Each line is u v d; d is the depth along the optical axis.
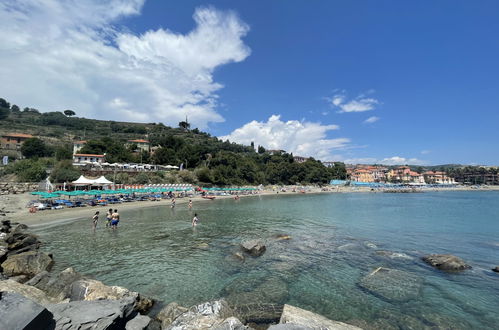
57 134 113.12
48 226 25.28
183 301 10.66
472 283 13.05
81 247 18.33
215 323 7.09
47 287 10.23
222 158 104.75
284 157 153.62
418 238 22.94
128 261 15.57
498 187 159.00
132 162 85.12
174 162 95.19
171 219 31.36
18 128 109.38
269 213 39.38
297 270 14.47
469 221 32.88
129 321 7.02
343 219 33.81
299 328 5.55
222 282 12.70
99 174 61.62
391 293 11.71
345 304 10.72
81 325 5.64
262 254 17.47
